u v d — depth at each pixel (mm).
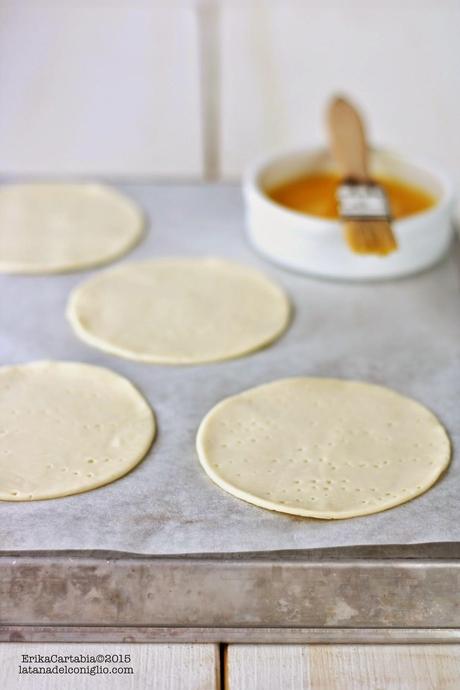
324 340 537
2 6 884
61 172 861
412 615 427
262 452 466
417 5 887
